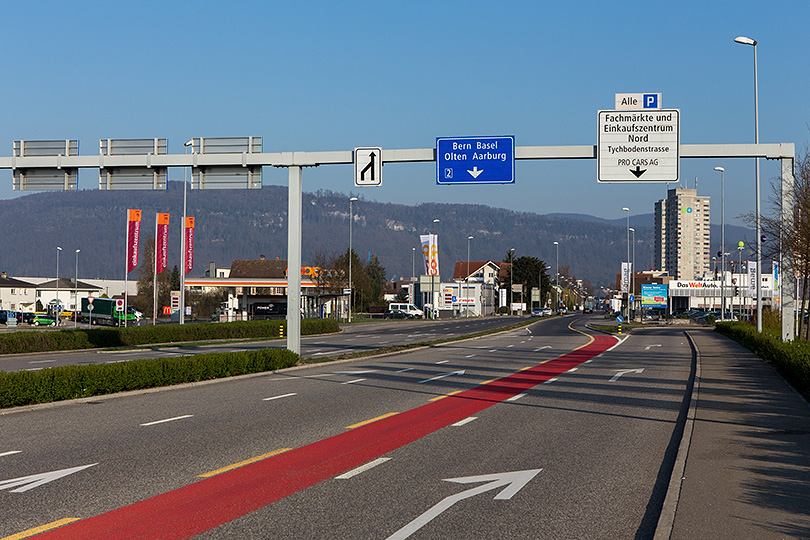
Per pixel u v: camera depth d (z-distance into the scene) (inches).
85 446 432.1
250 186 1007.0
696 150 888.9
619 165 891.4
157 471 364.2
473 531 265.1
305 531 263.7
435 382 834.2
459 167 938.1
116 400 662.5
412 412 587.8
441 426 515.8
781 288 1012.5
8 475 354.0
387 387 779.4
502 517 284.2
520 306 5009.8
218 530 264.8
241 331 1947.6
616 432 494.3
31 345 1407.5
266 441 451.5
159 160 994.7
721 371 932.0
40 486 331.6
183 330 1764.3
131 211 2094.0
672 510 281.0
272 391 740.0
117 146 1000.9
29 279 5851.4
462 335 2042.3
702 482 328.5
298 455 407.5
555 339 1895.9
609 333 2242.9
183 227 2027.6
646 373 950.4
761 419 524.4
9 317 2920.8
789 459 380.8
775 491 311.6
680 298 4682.6
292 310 1052.5
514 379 871.1
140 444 439.5
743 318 2977.4
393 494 319.9
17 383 606.5
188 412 583.5
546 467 380.2
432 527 269.7
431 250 3494.1
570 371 981.8
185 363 801.6
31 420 538.3
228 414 572.4
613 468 378.9
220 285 3208.7
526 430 500.1
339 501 307.3
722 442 430.3
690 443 426.6
